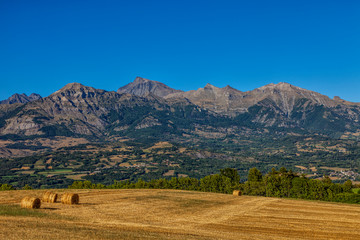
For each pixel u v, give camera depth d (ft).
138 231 109.40
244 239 111.14
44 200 169.17
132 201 195.21
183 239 101.14
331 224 151.33
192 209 179.32
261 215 169.89
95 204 173.68
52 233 93.30
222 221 146.72
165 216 150.61
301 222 153.17
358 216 179.11
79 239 89.04
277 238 117.70
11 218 113.70
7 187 362.53
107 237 94.53
